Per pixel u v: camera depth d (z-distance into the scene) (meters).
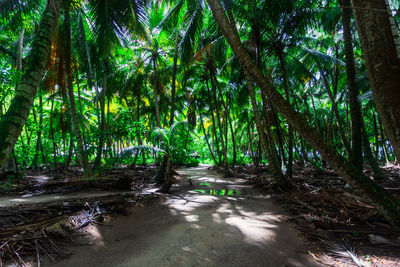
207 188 6.97
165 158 7.88
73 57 8.33
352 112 5.65
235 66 9.09
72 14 7.06
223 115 16.77
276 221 3.66
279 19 6.96
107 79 12.57
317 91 16.22
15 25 6.85
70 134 11.50
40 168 12.43
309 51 9.11
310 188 6.01
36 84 2.41
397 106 1.93
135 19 6.84
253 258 2.45
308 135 2.81
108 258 2.49
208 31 9.80
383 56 1.98
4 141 2.03
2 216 3.43
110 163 7.39
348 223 3.37
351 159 5.59
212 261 2.40
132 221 3.72
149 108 17.12
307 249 2.65
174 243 2.87
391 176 7.84
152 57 12.05
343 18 5.91
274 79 10.49
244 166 14.68
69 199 5.01
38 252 2.44
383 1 2.02
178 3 8.09
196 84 15.31
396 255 2.39
